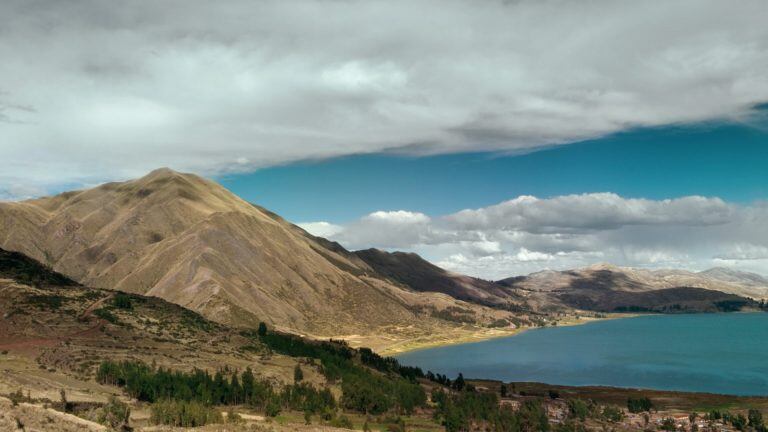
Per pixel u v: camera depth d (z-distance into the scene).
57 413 90.81
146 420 122.38
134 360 193.62
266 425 123.38
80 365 178.12
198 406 125.56
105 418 106.44
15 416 78.31
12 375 141.38
